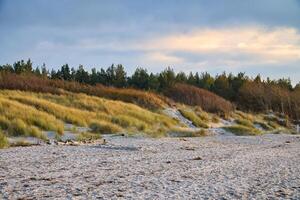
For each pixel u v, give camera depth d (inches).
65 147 788.0
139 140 991.0
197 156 718.5
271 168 603.5
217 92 2832.2
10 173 510.0
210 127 1608.0
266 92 2778.1
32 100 1283.2
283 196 426.0
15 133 943.7
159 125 1409.9
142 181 481.1
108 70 3275.1
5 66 2938.0
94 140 946.1
